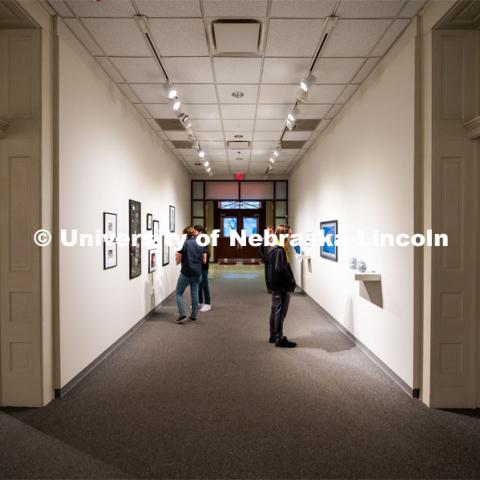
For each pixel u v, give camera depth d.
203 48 3.07
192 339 4.12
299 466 1.88
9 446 2.05
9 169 2.46
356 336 3.91
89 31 2.80
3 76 2.45
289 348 3.80
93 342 3.23
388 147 3.10
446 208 2.51
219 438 2.13
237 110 4.66
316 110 4.60
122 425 2.28
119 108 3.92
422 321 2.62
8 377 2.51
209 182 10.59
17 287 2.48
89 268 3.14
